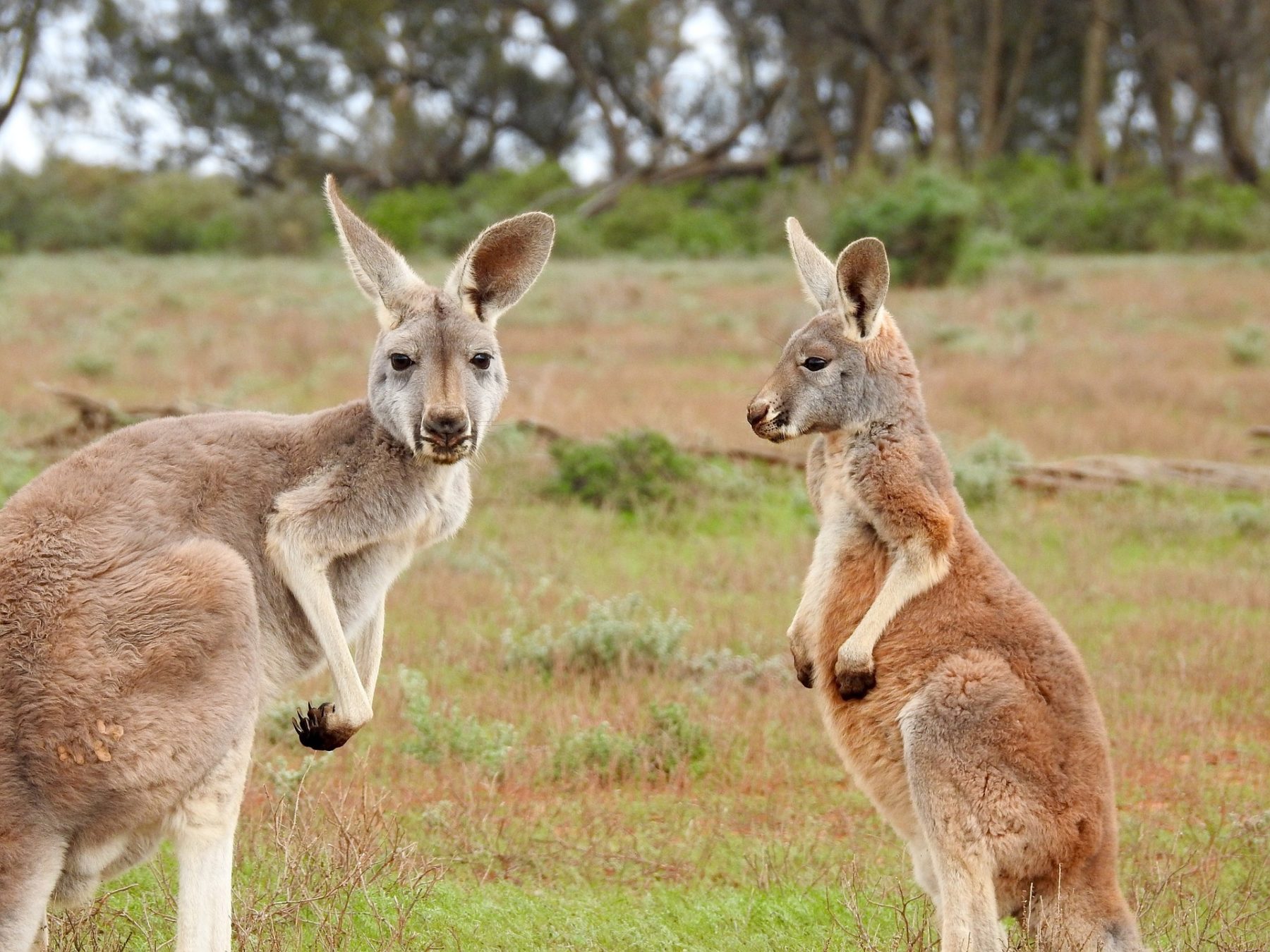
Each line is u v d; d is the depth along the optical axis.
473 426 6.14
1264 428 20.88
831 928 7.11
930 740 6.31
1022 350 27.78
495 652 11.84
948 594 6.70
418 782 9.14
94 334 29.30
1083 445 20.77
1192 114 75.94
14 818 5.16
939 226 43.59
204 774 5.43
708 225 62.28
